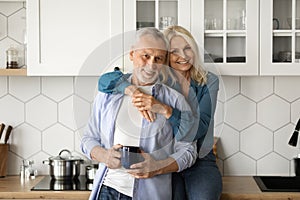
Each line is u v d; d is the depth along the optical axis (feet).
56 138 11.84
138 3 10.41
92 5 10.44
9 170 11.87
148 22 10.42
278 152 11.69
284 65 10.42
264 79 11.62
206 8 10.46
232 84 11.66
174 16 10.44
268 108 11.66
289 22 10.43
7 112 11.82
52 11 10.47
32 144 11.85
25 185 10.78
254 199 10.00
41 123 11.83
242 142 11.71
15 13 11.73
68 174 11.17
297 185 11.39
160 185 9.13
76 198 10.18
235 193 10.07
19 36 11.75
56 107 11.80
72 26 10.48
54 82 11.78
